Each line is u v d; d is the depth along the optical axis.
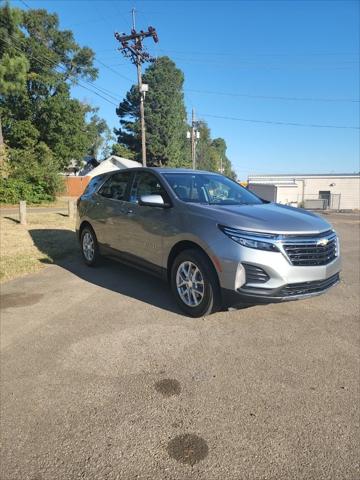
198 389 3.13
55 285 5.97
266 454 2.43
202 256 4.38
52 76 37.66
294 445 2.51
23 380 3.29
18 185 23.83
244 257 4.00
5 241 9.25
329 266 4.29
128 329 4.30
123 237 5.80
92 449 2.48
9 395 3.07
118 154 67.38
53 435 2.62
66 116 37.34
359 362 3.59
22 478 2.26
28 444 2.53
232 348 3.85
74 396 3.05
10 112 35.97
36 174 24.98
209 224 4.34
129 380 3.28
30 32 39.44
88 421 2.75
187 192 5.17
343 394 3.07
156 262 5.09
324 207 44.50
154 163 66.94
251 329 4.30
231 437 2.58
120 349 3.83
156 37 28.61
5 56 24.28
